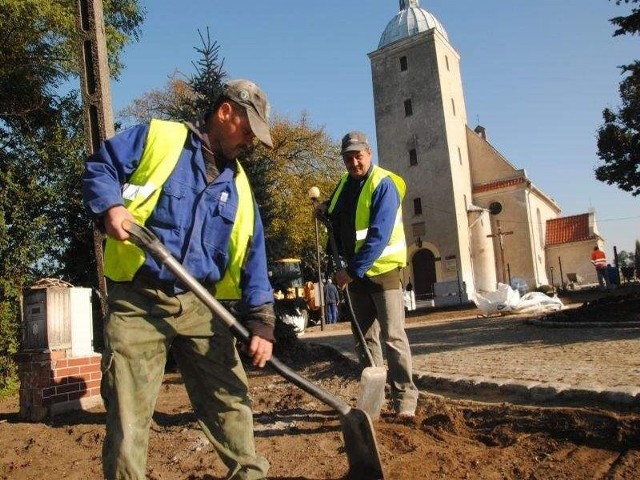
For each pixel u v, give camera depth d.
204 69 10.15
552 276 37.91
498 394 4.56
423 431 3.70
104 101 5.54
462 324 15.09
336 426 4.05
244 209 2.50
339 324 20.19
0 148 9.83
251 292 2.51
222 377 2.47
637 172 28.23
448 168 33.53
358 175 4.23
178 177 2.31
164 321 2.29
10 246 8.70
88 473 3.47
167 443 3.93
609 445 3.19
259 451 3.53
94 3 5.58
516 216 35.19
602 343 7.06
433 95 34.47
